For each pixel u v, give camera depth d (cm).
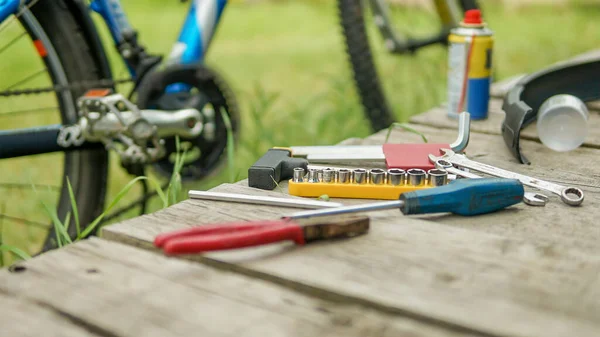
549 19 519
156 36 441
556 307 103
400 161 132
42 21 160
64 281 107
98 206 165
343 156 135
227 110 169
